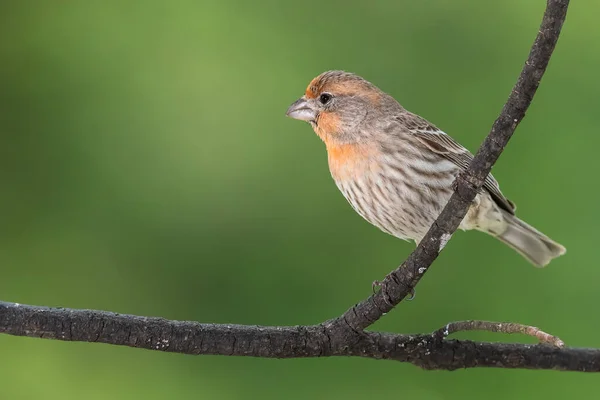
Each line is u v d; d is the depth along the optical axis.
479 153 6.85
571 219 11.02
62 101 12.22
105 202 11.94
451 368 8.08
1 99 12.21
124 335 7.36
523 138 11.47
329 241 11.84
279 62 12.40
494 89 11.97
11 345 11.75
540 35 6.27
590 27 11.90
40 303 11.80
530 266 11.16
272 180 12.05
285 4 12.58
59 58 12.34
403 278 7.41
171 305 11.66
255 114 12.24
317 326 7.78
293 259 11.70
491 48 12.15
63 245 11.93
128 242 11.84
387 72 12.34
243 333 7.59
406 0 12.58
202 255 11.77
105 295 11.77
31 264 11.91
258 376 11.39
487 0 12.34
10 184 12.06
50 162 12.09
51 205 11.98
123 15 12.41
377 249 11.75
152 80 12.26
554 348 8.19
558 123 11.46
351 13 12.58
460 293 11.24
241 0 12.49
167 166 12.02
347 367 11.26
